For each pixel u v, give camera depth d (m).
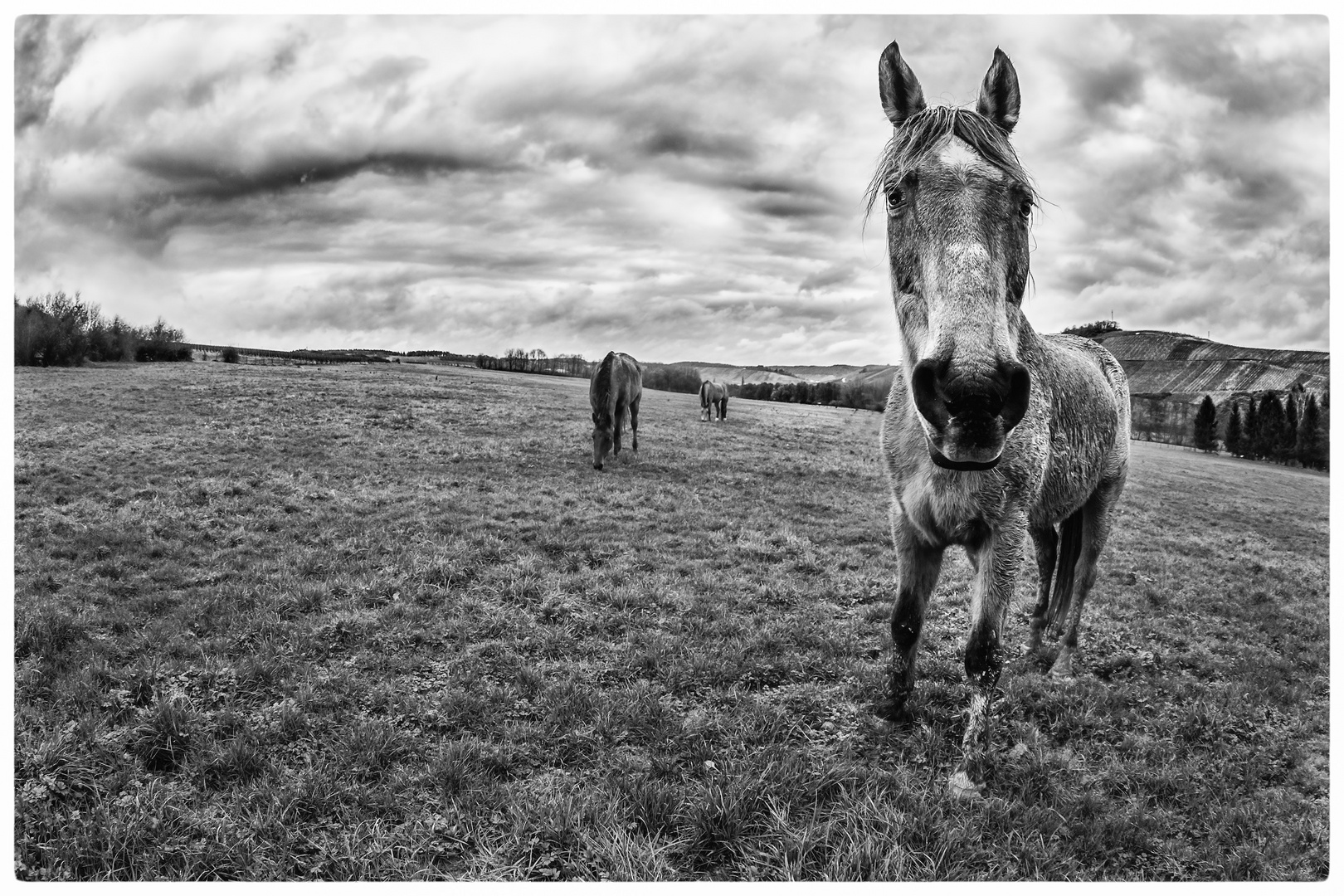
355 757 4.30
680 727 4.68
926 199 3.27
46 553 8.80
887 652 6.24
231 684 5.23
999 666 4.11
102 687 5.14
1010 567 4.05
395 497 13.05
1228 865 3.58
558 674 5.58
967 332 2.95
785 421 36.47
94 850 3.44
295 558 8.80
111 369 39.84
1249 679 6.11
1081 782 4.22
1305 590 10.20
